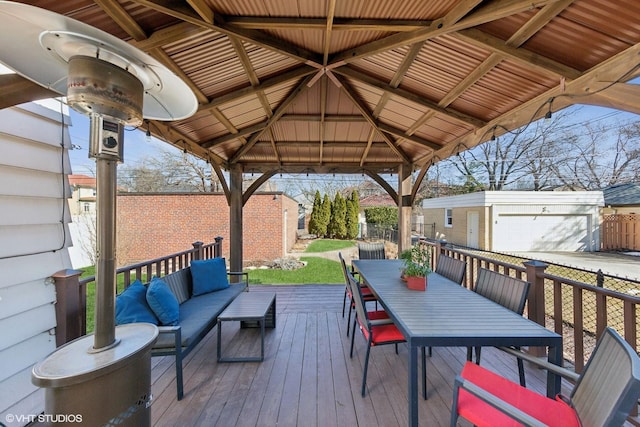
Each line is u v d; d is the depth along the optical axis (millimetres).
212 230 8734
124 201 8609
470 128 3281
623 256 9328
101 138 1226
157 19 1693
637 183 11953
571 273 5988
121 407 1208
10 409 1708
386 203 21016
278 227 8844
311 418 1822
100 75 1175
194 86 2537
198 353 2693
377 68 2682
